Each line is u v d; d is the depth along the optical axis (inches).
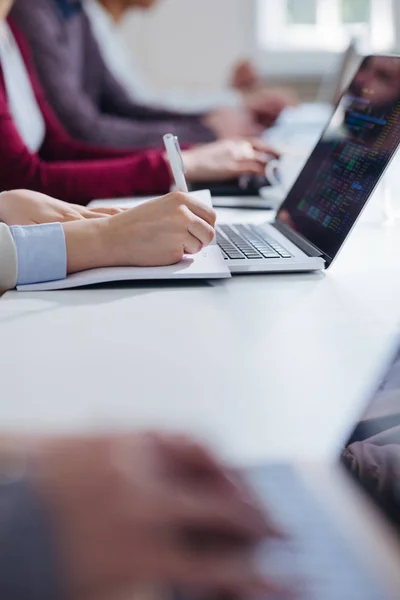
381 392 21.0
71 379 24.0
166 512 10.8
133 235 37.8
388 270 38.8
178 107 91.0
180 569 10.1
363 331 28.5
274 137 73.1
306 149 64.2
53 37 85.4
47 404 22.0
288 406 21.5
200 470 12.2
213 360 25.6
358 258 41.8
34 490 10.9
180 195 39.2
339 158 45.6
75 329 29.4
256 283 36.5
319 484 14.4
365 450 16.6
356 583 11.1
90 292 35.2
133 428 13.1
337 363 25.0
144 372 24.5
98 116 87.0
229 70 128.8
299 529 12.3
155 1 123.6
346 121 47.2
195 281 36.9
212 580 10.2
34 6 84.0
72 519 10.4
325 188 45.2
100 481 11.2
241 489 12.1
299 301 33.0
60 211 42.8
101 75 93.7
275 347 26.8
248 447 18.6
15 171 60.2
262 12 127.9
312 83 131.0
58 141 78.5
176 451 12.5
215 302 33.0
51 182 60.0
